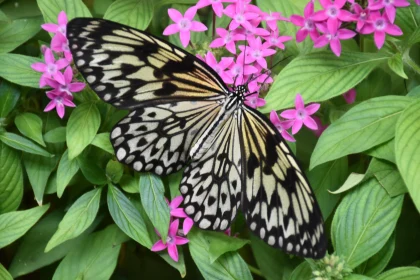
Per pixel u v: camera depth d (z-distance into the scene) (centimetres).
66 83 51
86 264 53
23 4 58
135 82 50
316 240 49
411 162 49
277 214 49
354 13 52
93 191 52
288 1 57
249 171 50
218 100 51
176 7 58
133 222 52
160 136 50
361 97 57
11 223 52
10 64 54
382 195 52
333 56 54
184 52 50
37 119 54
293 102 53
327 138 52
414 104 50
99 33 49
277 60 56
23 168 56
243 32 54
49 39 58
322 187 55
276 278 55
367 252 52
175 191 52
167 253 52
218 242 52
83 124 52
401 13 55
